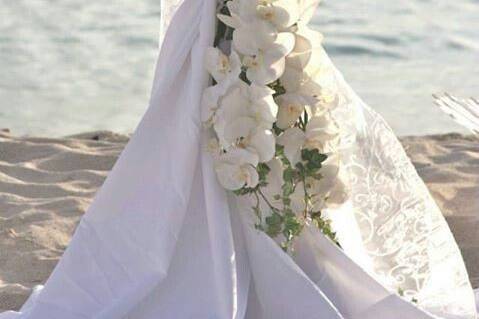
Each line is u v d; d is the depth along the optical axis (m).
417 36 14.18
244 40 4.62
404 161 5.27
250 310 4.83
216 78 4.65
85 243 4.77
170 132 4.75
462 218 7.14
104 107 11.62
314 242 4.84
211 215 4.66
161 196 4.73
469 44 13.88
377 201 5.23
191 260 4.75
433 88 12.34
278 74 4.62
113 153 8.64
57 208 7.28
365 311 4.81
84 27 14.17
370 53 13.64
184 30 4.72
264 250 4.70
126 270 4.73
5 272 6.26
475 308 5.32
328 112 4.84
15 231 6.84
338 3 15.50
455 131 10.91
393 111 11.52
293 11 4.66
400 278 5.29
